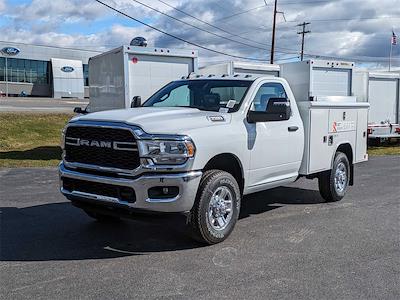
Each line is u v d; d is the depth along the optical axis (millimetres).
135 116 5703
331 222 7230
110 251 5676
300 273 5008
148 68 13633
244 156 6352
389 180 11633
